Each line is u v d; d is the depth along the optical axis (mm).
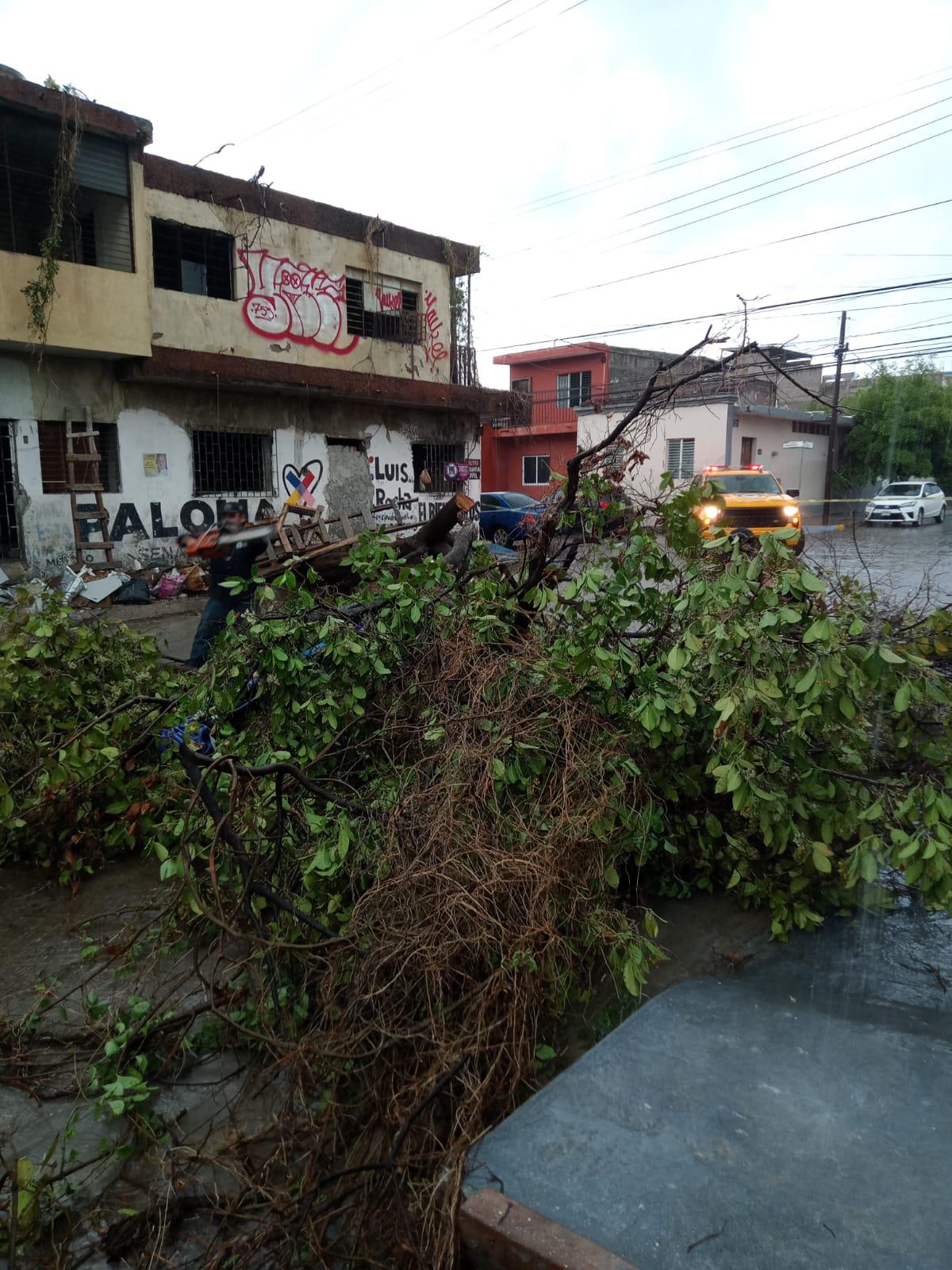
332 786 3473
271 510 15977
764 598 2938
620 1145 2090
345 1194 2037
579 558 4254
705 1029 2570
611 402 27328
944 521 19703
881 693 2969
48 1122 2535
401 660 3850
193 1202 2215
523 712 3438
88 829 4230
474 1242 1873
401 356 18094
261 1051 2734
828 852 3008
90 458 12664
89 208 13258
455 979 2520
